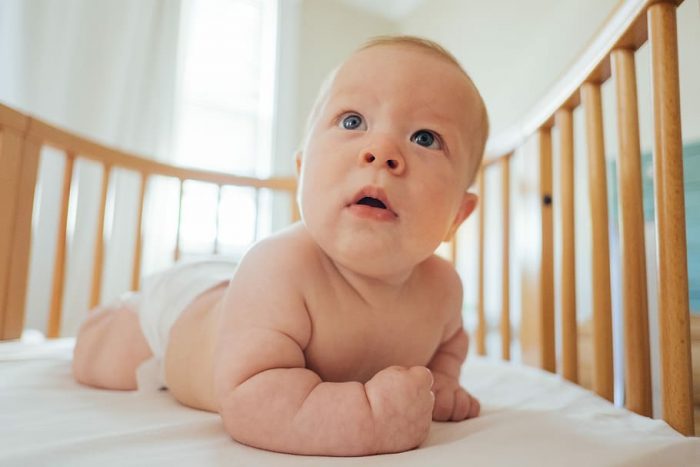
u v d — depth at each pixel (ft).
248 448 1.68
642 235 2.42
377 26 10.41
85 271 6.61
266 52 9.12
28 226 3.89
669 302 2.07
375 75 1.98
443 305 2.35
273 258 1.98
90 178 6.75
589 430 1.98
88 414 2.12
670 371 2.06
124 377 2.77
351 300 2.04
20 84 6.57
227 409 1.76
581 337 4.73
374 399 1.67
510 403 2.61
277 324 1.87
